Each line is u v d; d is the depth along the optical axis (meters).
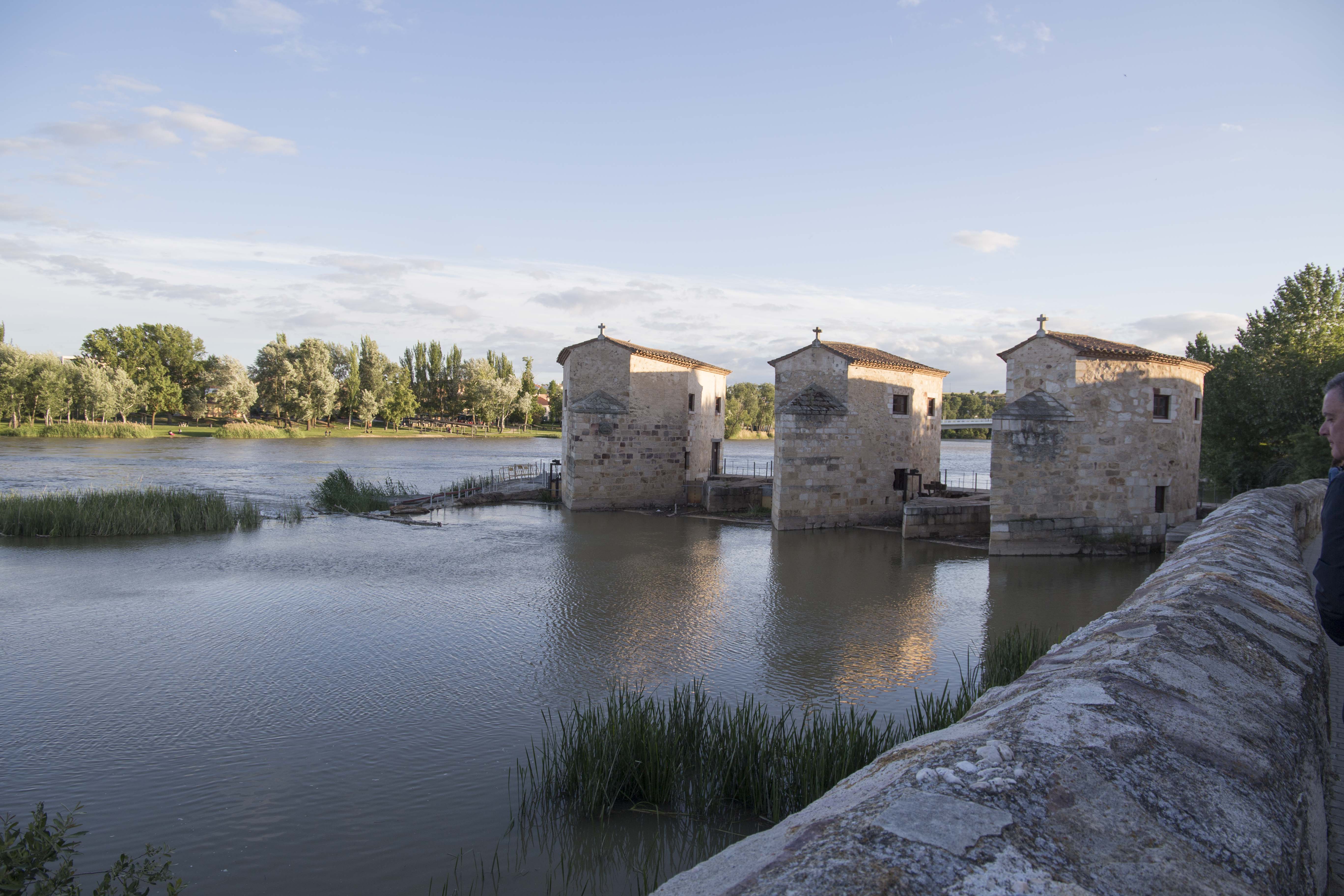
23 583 19.97
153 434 91.50
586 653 14.88
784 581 21.81
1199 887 1.84
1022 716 2.65
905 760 2.69
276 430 100.19
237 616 17.22
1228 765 2.52
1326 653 4.59
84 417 93.62
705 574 22.75
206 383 99.44
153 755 10.16
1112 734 2.49
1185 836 2.05
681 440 39.34
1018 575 22.42
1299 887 2.17
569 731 11.00
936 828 1.85
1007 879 1.67
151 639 15.36
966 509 29.88
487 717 11.62
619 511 37.22
